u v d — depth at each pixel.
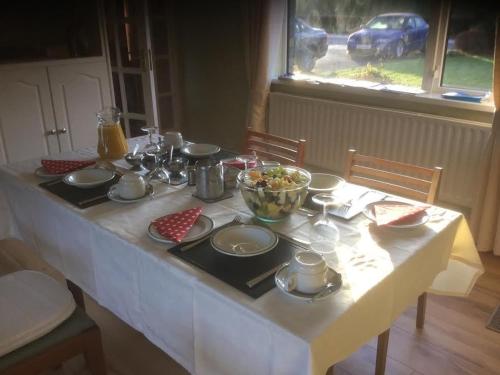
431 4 2.76
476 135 2.58
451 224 1.50
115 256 1.44
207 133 4.36
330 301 1.08
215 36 3.90
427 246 1.36
